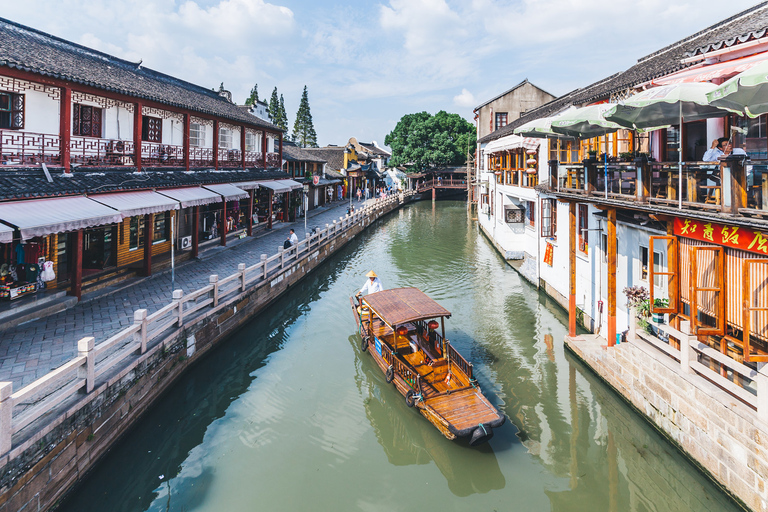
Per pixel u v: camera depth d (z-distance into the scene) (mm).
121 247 14961
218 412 9867
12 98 11188
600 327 12359
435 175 61094
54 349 8953
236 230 23062
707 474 6977
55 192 10555
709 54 8328
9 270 10656
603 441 8602
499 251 26094
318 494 7441
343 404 10234
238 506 7164
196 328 11250
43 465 6125
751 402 6316
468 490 7500
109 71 15359
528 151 19062
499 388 10570
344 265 23875
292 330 14617
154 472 7941
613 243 9984
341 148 54062
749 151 7684
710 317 7734
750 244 6461
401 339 11867
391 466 8172
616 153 12398
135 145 14523
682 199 7730
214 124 19703
